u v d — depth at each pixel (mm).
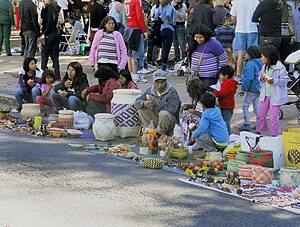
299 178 9367
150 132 11492
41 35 18531
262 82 11820
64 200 8570
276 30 15352
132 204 8438
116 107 12773
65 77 14172
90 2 23234
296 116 13758
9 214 8008
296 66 12633
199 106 11672
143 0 20969
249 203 8578
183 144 11609
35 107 14258
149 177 9781
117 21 18328
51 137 12633
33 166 10297
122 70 13688
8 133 12914
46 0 17922
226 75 11969
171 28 18438
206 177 9633
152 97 12078
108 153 11180
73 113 13352
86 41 23344
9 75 19219
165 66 18641
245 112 12734
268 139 10328
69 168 10203
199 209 8289
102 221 7781
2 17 23172
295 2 16172
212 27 16672
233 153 10695
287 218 8008
